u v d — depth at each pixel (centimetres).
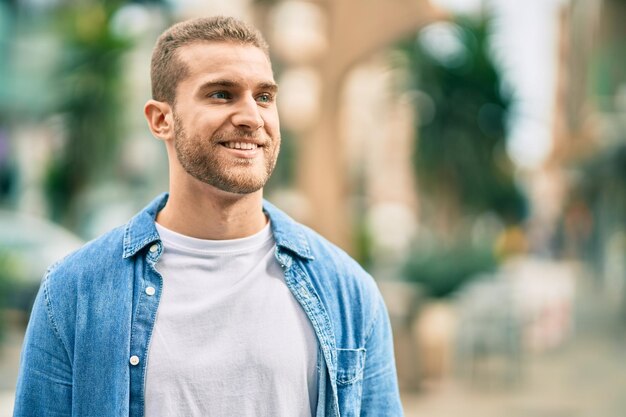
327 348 209
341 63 678
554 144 3572
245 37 211
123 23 2322
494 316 969
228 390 201
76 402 204
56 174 2317
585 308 1800
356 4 675
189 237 212
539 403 835
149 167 2383
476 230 3312
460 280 1138
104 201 2159
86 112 2298
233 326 205
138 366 202
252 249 214
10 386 753
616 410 806
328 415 209
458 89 3008
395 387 227
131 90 2362
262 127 209
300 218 706
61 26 2247
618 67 1764
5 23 2139
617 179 2352
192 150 206
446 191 3109
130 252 211
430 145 3045
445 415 767
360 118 3791
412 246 1279
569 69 2859
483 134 3064
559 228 4438
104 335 205
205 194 209
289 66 681
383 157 4156
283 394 204
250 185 206
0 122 2208
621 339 1333
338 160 701
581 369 1052
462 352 980
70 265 214
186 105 207
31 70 2223
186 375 200
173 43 212
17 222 1193
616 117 1848
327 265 220
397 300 879
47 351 209
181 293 208
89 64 2266
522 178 3603
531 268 3225
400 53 2933
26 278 1075
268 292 210
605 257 2530
